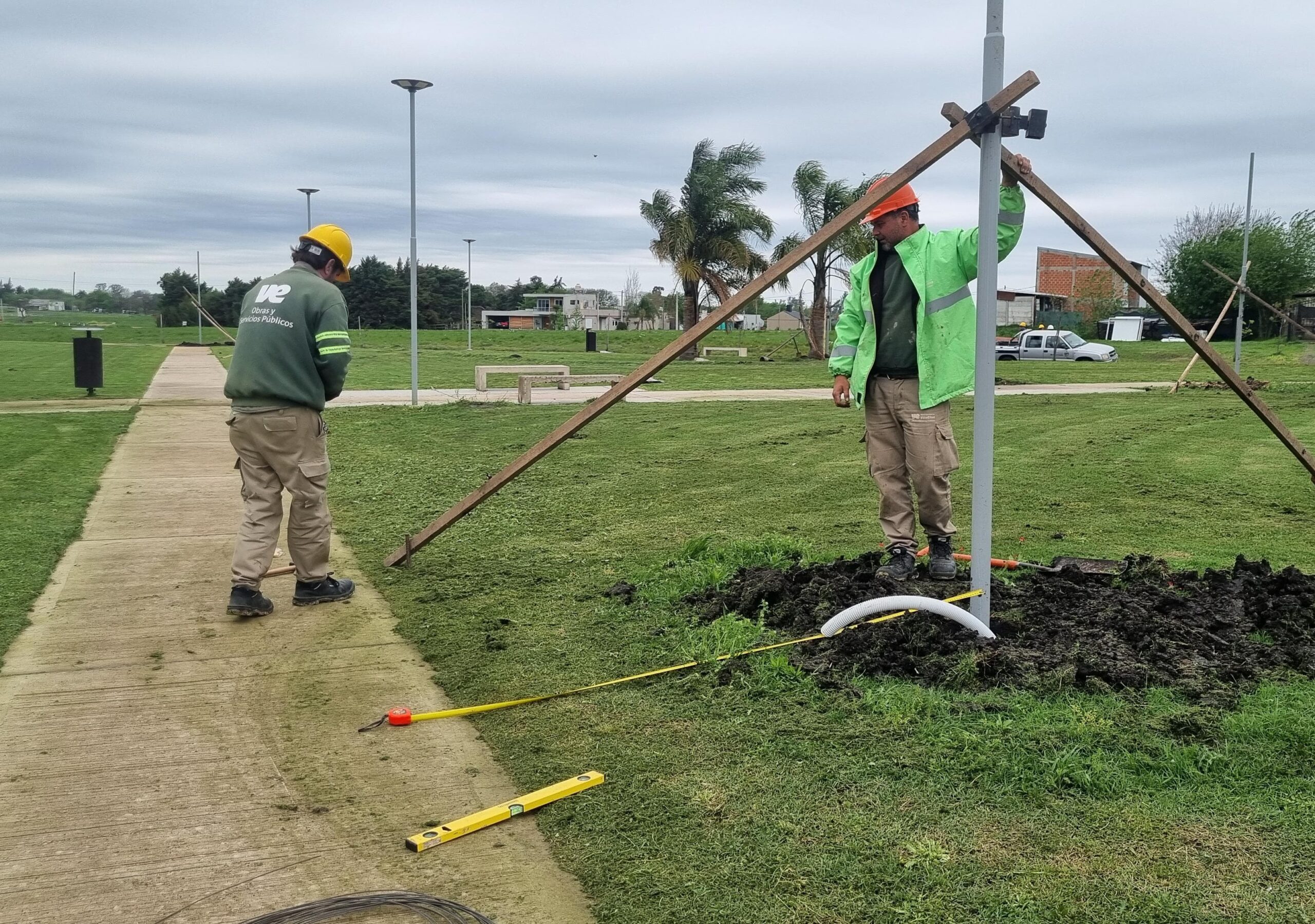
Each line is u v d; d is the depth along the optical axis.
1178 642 4.47
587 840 3.13
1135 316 57.84
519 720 4.08
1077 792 3.27
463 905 2.83
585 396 20.73
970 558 5.91
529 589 5.99
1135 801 3.20
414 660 4.86
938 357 5.21
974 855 2.93
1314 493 8.97
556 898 2.86
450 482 9.92
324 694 4.43
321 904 2.84
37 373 25.69
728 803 3.29
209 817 3.36
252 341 5.47
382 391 21.89
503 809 3.29
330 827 3.29
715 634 4.82
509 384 24.33
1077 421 14.92
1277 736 3.56
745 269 39.84
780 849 3.01
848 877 2.85
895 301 5.32
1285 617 4.72
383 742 3.93
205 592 6.02
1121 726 3.69
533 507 8.60
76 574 6.41
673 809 3.28
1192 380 26.22
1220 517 7.93
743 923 2.67
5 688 4.49
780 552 6.35
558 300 122.19
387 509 8.66
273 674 4.68
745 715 3.98
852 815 3.18
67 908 2.84
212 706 4.30
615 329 103.44
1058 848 2.95
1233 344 46.06
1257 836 2.98
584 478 10.11
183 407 17.06
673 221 38.84
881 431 5.54
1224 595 5.06
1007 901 2.71
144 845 3.18
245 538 5.55
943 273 5.18
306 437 5.59
